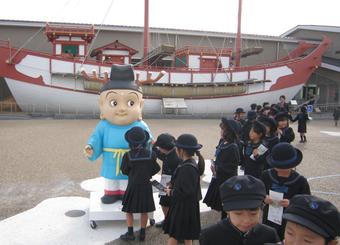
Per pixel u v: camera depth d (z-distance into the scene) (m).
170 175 5.51
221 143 5.77
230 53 29.39
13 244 5.18
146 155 5.18
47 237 5.45
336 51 40.75
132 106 6.47
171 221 4.49
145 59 26.88
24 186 8.27
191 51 28.22
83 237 5.48
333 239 1.97
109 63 25.47
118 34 34.53
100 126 6.47
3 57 23.81
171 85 27.44
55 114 24.95
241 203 2.46
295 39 39.78
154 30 34.47
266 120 6.62
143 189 5.14
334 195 7.82
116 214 5.82
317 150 14.12
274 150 3.90
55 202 7.06
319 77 41.22
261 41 39.16
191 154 4.42
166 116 27.22
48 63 24.52
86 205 6.93
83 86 25.44
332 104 38.69
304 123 16.05
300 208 1.99
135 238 5.46
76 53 25.03
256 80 29.48
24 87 24.56
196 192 4.45
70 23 32.47
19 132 17.08
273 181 3.92
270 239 2.60
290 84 31.25
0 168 9.86
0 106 30.38
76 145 13.77
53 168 10.05
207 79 28.23
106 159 6.31
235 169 5.47
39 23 32.00
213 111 29.31
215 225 2.69
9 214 6.45
